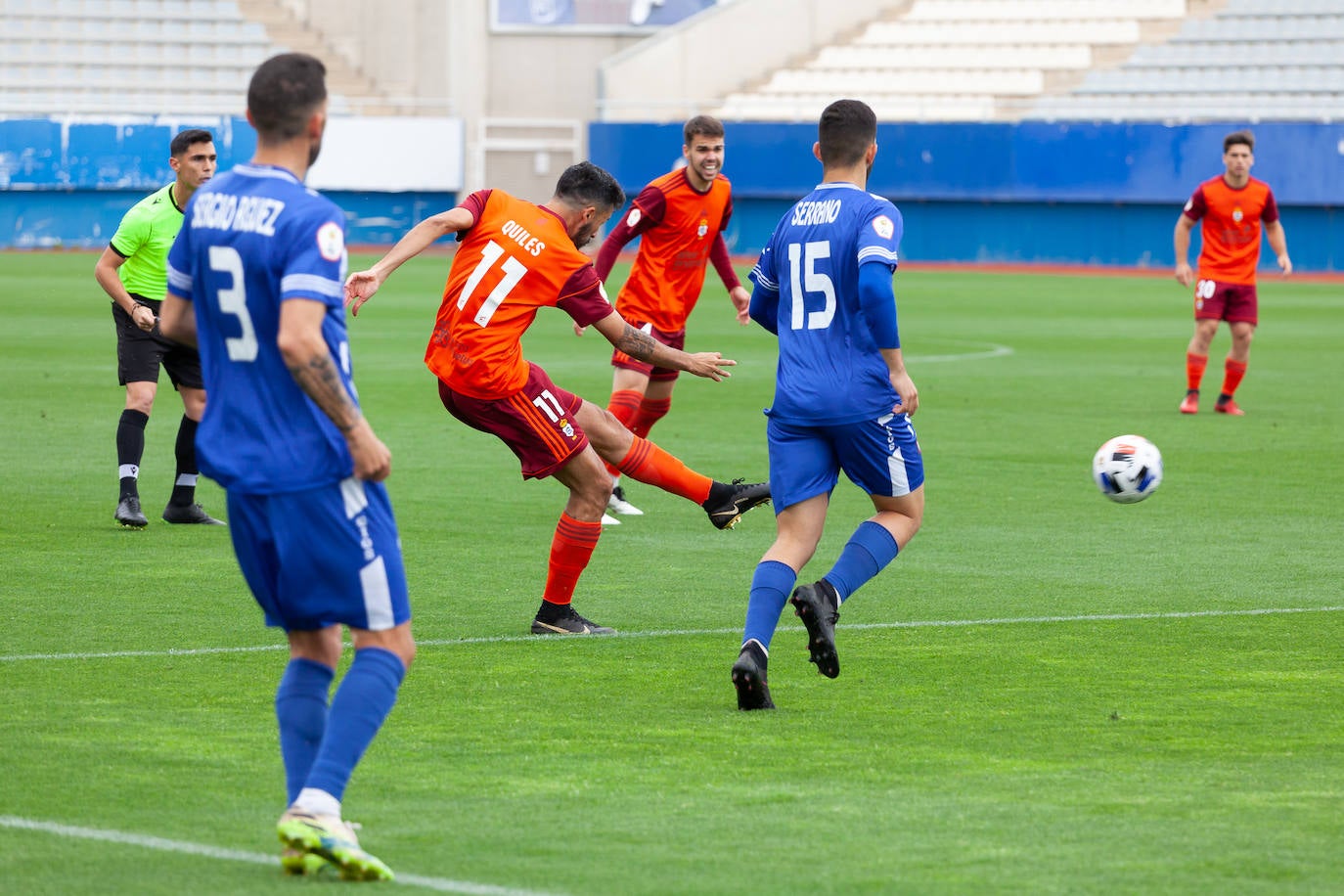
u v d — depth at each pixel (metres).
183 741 13.85
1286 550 23.47
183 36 117.12
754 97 118.62
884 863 11.12
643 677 16.39
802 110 115.69
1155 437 35.41
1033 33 116.81
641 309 27.47
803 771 13.26
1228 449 33.69
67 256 98.19
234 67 117.19
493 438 34.28
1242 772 13.29
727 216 27.78
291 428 10.91
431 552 22.91
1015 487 28.91
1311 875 10.92
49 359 48.16
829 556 23.09
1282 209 97.06
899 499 16.06
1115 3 115.69
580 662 16.95
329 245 10.68
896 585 21.06
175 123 104.94
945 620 19.08
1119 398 42.81
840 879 10.80
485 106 122.94
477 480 29.11
